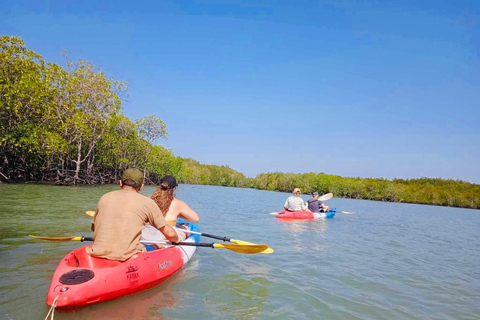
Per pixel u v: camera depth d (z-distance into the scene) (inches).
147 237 187.2
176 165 1973.4
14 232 247.3
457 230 557.9
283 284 175.2
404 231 473.4
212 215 493.4
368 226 490.9
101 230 146.4
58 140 882.8
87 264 147.0
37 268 167.8
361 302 157.8
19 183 830.5
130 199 151.5
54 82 903.1
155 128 1513.3
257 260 224.7
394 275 213.3
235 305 142.3
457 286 198.5
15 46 786.2
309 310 142.6
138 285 144.4
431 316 147.4
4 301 125.3
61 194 608.4
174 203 198.5
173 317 124.5
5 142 810.8
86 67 977.5
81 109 988.6
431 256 291.4
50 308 119.3
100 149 1211.9
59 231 259.6
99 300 127.8
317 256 249.9
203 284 166.4
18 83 781.3
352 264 233.0
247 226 391.5
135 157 1517.0
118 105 1048.2
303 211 509.7
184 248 200.7
